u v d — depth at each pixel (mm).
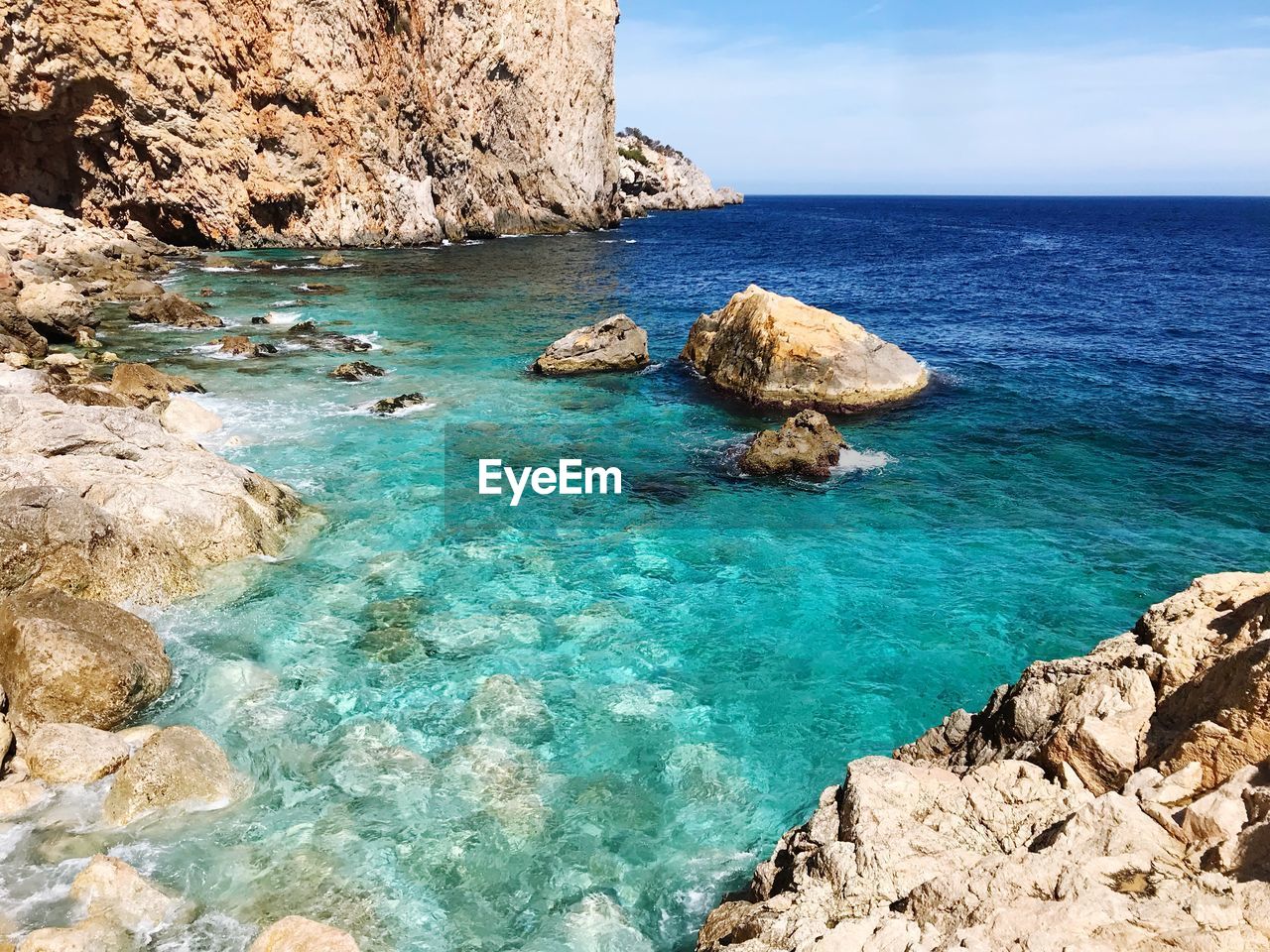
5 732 8352
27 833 7484
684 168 170625
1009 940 4645
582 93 78875
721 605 12258
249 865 7312
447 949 6652
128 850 7379
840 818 6691
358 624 11398
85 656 9086
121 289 33656
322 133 52812
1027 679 7738
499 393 22875
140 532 11961
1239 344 30375
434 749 9023
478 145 68938
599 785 8617
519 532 14469
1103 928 4555
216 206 50219
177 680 9969
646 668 10703
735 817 8281
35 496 11336
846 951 5105
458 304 37344
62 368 20625
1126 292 45875
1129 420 20688
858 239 93625
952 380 24484
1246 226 134875
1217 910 4453
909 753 8477
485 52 64750
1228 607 6910
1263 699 5254
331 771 8602
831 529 14820
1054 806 6039
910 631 11641
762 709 9977
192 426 18078
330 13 50438
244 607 11625
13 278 25891
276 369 24391
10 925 6445
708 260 63031
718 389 23453
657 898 7266
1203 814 5043
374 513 14883
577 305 38094
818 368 21984
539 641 11219
